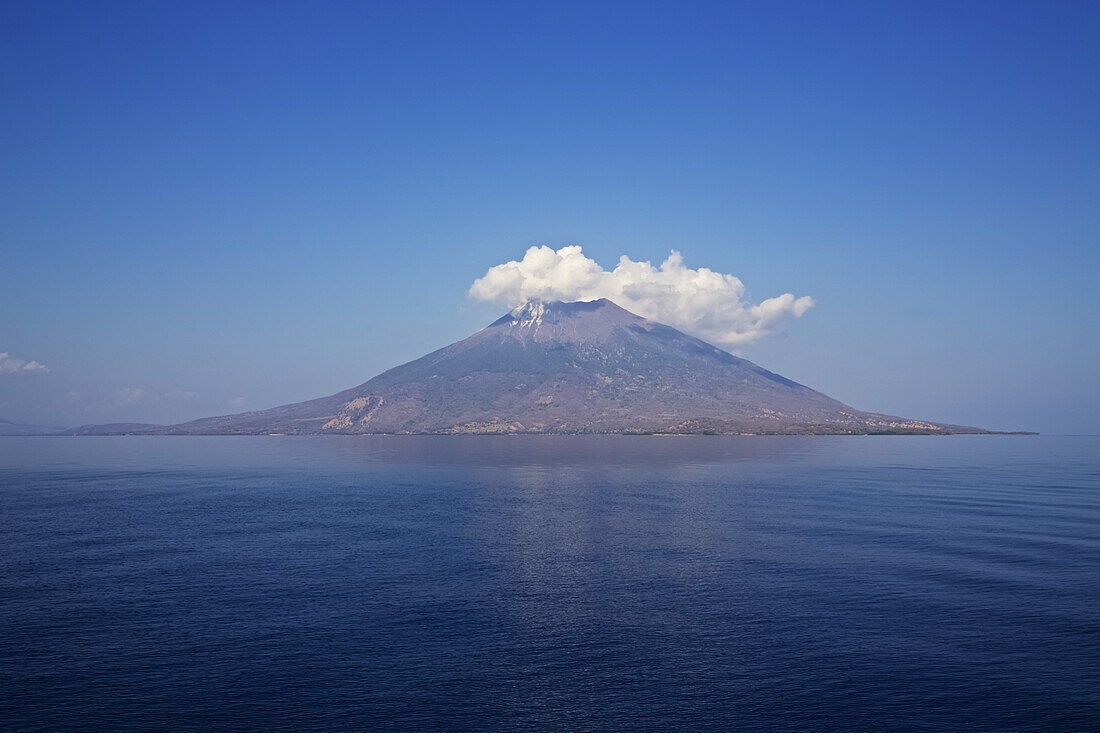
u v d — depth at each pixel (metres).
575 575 57.16
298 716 33.12
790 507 97.81
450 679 36.81
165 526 82.44
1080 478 148.12
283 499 110.62
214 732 31.78
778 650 40.53
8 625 44.97
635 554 65.19
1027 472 166.62
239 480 147.62
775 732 31.66
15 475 163.25
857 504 100.94
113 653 40.38
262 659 39.41
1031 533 75.38
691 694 35.09
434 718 32.88
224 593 52.00
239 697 34.94
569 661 39.06
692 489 123.75
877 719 32.78
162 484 138.50
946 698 34.69
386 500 108.62
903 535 74.19
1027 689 35.59
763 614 46.78
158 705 34.25
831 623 44.91
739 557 63.66
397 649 40.84
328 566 60.50
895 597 50.41
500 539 73.00
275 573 58.06
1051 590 52.03
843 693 35.19
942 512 91.94
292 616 46.56
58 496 115.56
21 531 79.06
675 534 75.50
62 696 35.16
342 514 92.44
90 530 79.75
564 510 95.44
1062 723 32.44
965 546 68.25
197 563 61.94
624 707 33.84
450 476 155.25
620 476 152.75
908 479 144.12
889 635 42.78
